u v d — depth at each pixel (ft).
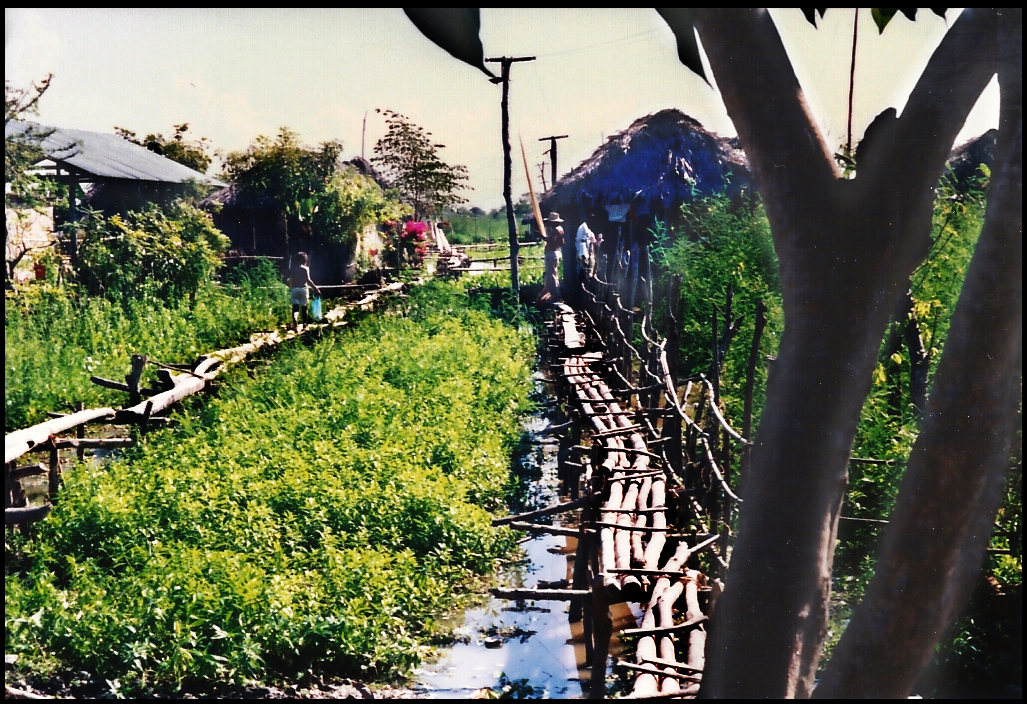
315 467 29.60
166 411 36.60
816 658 6.74
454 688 19.83
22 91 44.68
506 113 73.36
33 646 19.10
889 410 24.39
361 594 22.03
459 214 114.73
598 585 16.84
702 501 23.99
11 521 24.41
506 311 73.61
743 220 46.34
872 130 6.69
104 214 78.89
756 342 20.45
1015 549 17.11
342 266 94.02
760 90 6.60
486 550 27.02
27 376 41.60
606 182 67.72
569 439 35.40
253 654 19.25
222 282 84.12
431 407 39.32
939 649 14.99
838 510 6.77
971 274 6.43
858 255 6.52
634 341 45.91
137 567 23.09
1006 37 6.32
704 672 7.36
